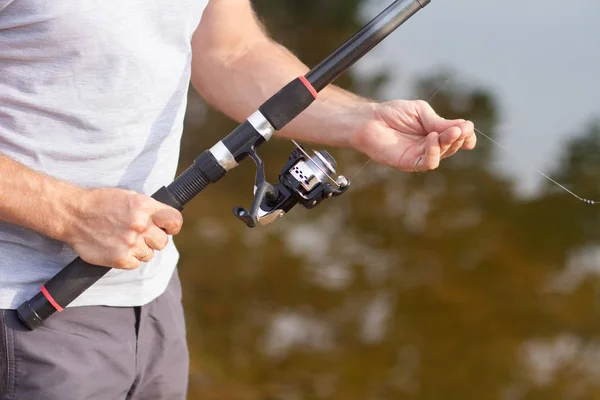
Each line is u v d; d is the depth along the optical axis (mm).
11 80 1612
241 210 1646
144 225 1599
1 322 1691
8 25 1550
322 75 1690
